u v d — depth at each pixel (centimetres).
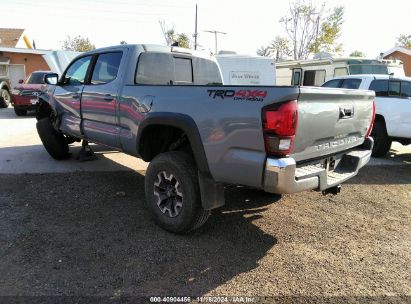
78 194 507
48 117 704
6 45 3453
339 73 1490
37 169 630
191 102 357
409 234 424
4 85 1858
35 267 323
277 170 302
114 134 481
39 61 2783
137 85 432
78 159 704
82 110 550
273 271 333
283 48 3131
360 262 356
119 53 485
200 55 565
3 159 703
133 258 344
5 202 469
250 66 1667
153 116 391
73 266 327
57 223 412
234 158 328
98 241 373
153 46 492
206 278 318
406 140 800
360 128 418
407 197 557
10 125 1213
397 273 339
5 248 353
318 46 2853
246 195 525
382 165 765
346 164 413
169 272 324
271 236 402
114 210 455
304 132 320
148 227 409
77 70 582
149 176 404
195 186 366
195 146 354
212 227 416
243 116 318
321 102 336
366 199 539
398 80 807
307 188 329
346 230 427
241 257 354
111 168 648
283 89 299
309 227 430
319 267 343
